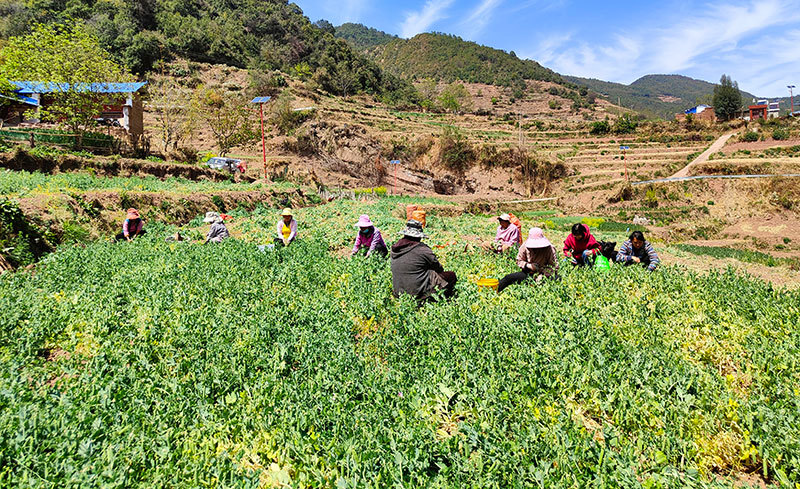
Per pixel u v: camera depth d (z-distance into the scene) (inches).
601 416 159.6
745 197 2033.7
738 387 179.8
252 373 178.2
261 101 1531.7
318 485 121.8
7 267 424.8
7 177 687.7
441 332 214.4
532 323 219.5
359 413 148.9
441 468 125.5
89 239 558.9
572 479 119.9
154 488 116.0
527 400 156.5
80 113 1251.8
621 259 364.2
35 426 134.4
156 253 422.6
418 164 2696.9
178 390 163.2
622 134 3287.4
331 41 5423.2
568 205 2330.2
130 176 1095.6
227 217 839.1
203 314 238.4
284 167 2042.3
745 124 2952.8
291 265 350.9
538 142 3275.1
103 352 196.4
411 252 278.4
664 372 177.9
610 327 223.5
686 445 137.6
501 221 438.6
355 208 1059.3
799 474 127.4
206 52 3828.7
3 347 205.0
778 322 231.0
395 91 5364.2
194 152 1596.9
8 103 1461.6
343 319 238.5
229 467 123.6
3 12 3179.1
